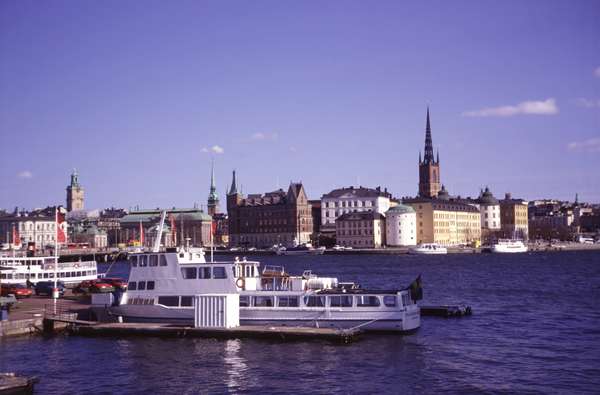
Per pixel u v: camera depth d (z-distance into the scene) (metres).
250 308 67.69
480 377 51.91
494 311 86.19
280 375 52.44
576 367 54.81
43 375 53.19
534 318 79.75
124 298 72.12
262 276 72.00
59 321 69.75
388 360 56.84
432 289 119.62
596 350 61.09
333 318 66.44
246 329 64.06
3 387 43.66
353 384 50.06
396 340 64.19
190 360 57.03
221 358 57.44
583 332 70.19
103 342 64.19
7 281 110.25
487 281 136.75
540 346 62.91
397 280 141.12
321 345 61.56
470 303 96.12
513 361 56.94
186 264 69.81
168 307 69.62
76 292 98.88
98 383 50.97
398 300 66.50
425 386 49.56
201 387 49.75
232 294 65.94
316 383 50.34
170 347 61.53
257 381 50.97
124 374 53.28
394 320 66.19
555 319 79.00
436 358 57.69
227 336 64.25
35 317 70.81
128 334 66.56
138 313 70.94
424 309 82.50
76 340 65.31
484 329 71.56
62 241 78.19
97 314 73.06
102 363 56.59
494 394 47.66
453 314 81.25
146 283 71.38
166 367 55.06
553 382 50.53
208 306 65.94
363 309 66.38
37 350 61.22
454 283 132.38
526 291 113.69
